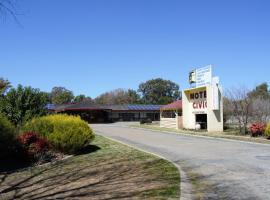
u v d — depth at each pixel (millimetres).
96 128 45406
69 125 18750
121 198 8836
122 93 115375
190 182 10523
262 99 37562
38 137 17141
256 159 15031
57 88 116625
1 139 15352
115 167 13836
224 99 39281
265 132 25234
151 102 110062
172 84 111750
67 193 9828
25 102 21328
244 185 10055
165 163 14188
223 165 13578
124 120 80500
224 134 30719
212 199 8617
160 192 9281
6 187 11180
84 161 15945
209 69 35625
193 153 17641
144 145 22266
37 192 10227
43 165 15375
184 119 41031
